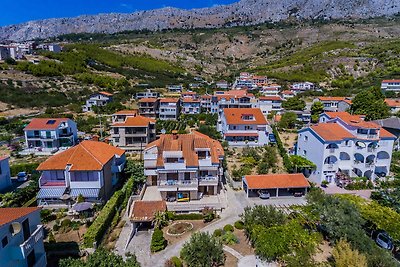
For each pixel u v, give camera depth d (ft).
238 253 108.37
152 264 102.42
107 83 521.65
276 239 97.09
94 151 153.48
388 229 104.27
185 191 148.36
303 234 103.30
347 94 442.09
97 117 351.05
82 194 137.59
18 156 222.07
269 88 483.92
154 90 534.37
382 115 270.05
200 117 372.99
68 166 140.26
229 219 133.90
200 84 627.05
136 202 136.15
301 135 199.82
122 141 242.99
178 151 145.59
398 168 188.44
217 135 261.24
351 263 85.51
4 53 545.44
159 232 112.68
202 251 96.63
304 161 180.24
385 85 435.94
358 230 104.32
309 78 577.84
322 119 245.24
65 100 420.36
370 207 117.29
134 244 114.42
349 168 174.60
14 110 363.76
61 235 117.60
